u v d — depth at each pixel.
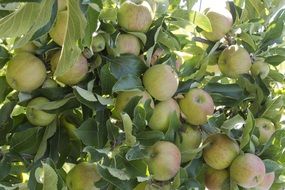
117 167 1.13
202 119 1.25
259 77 1.34
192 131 1.25
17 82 1.19
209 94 1.32
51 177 1.03
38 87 1.22
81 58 1.18
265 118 1.35
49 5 1.00
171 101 1.23
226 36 1.40
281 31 1.39
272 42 1.40
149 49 1.22
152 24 1.27
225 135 1.25
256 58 1.39
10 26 1.03
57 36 1.17
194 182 1.18
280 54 1.40
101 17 1.19
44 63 1.22
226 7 1.44
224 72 1.38
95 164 1.21
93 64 1.21
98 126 1.17
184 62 1.32
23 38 1.06
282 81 1.40
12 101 1.25
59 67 1.04
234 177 1.24
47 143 1.24
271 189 1.35
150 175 1.13
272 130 1.33
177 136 1.20
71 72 1.17
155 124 1.21
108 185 1.17
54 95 1.21
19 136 1.21
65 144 1.25
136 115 1.15
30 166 1.22
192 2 1.39
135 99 1.16
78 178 1.19
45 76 1.22
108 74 1.18
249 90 1.34
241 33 1.39
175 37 1.29
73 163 1.28
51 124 1.24
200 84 1.39
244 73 1.36
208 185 1.28
